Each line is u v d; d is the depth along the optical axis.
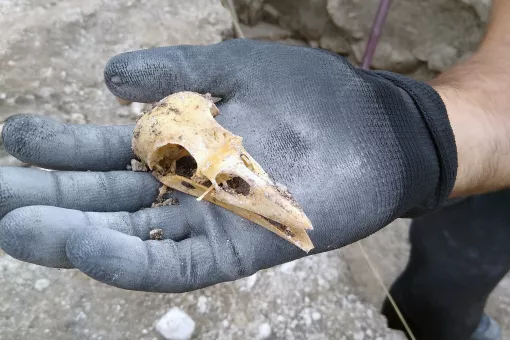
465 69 0.37
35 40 0.45
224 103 0.26
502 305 0.48
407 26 0.54
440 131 0.26
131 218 0.23
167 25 0.49
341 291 0.37
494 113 0.32
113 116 0.43
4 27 0.45
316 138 0.25
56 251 0.21
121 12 0.49
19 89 0.43
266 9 0.59
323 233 0.24
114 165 0.26
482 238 0.41
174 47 0.26
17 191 0.22
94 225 0.22
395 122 0.26
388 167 0.25
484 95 0.33
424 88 0.28
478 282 0.42
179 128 0.23
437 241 0.43
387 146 0.25
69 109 0.43
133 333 0.33
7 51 0.44
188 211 0.24
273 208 0.22
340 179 0.24
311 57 0.27
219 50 0.26
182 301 0.35
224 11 0.52
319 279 0.37
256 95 0.26
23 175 0.22
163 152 0.24
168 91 0.26
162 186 0.25
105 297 0.34
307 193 0.24
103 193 0.24
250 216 0.23
